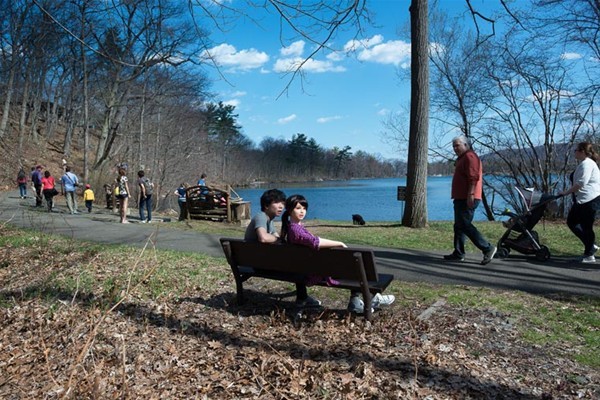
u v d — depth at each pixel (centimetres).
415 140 1192
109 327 445
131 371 359
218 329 445
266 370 354
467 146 691
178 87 2695
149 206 1417
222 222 1398
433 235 1043
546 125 1772
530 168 1895
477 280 609
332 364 361
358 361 364
